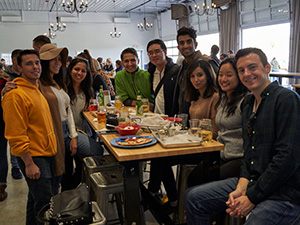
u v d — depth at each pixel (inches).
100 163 94.1
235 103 82.7
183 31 119.0
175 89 123.3
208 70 94.3
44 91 89.7
